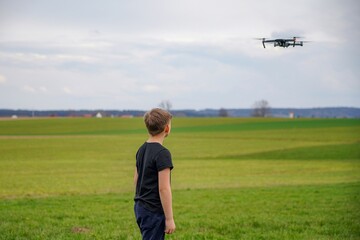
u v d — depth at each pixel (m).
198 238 11.62
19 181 36.22
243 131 109.00
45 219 14.52
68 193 27.78
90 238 11.41
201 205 18.62
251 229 12.99
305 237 11.84
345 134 98.50
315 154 66.31
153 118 7.17
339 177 40.12
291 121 141.38
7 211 16.50
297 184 32.47
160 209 7.04
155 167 7.01
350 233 12.42
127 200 20.48
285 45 21.80
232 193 23.39
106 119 160.62
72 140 90.12
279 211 16.72
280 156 64.75
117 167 49.69
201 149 74.62
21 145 79.69
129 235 11.70
